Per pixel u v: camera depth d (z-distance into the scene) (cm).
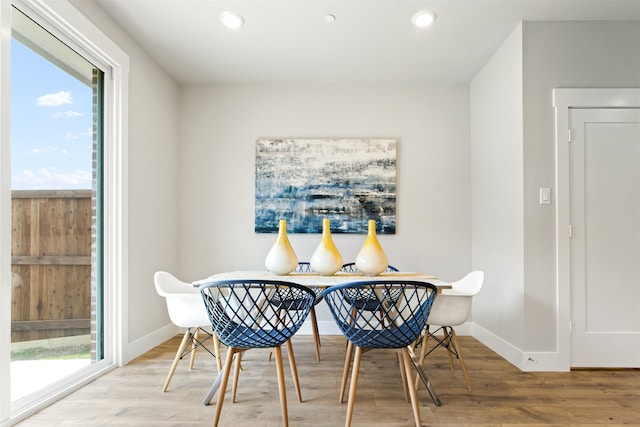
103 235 245
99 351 241
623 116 249
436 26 256
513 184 262
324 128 355
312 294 175
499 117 286
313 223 347
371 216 346
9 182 169
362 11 239
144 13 240
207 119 355
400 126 354
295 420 175
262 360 262
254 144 354
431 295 174
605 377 231
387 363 257
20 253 185
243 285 169
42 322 198
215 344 219
